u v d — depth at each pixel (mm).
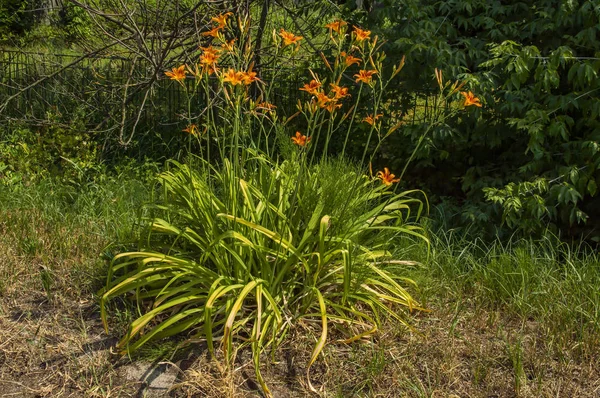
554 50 5180
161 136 7109
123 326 3666
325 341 3486
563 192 4621
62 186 5770
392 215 4332
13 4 10875
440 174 6102
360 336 3461
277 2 6613
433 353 3531
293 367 3379
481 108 5203
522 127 4766
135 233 4535
